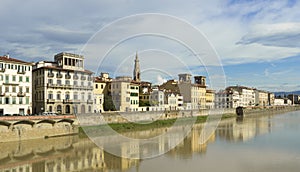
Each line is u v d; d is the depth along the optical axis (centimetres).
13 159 5291
